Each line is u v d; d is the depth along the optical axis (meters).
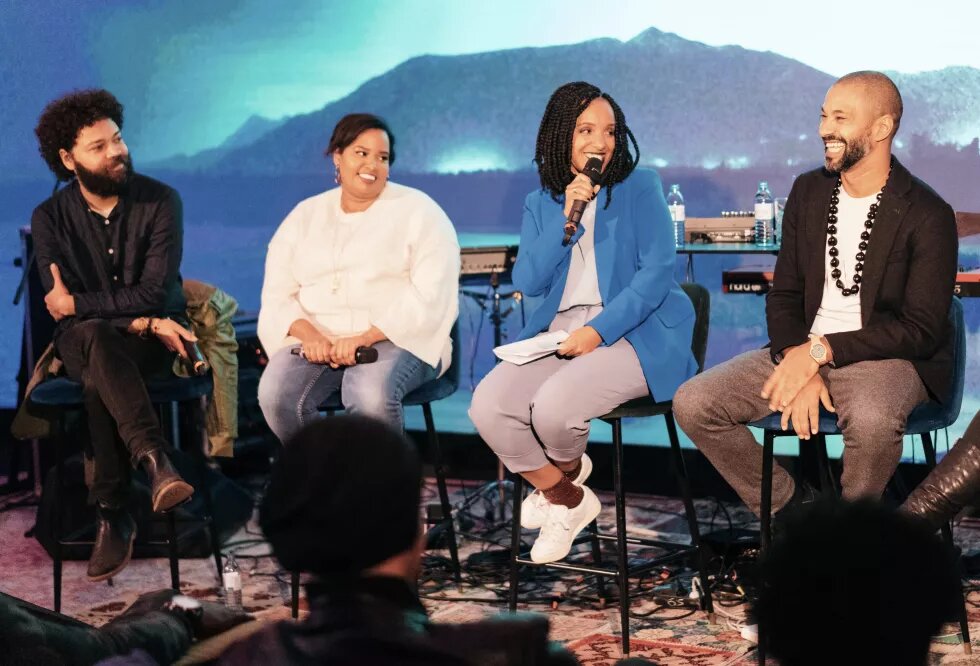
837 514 0.88
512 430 3.14
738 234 4.39
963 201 4.66
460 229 5.47
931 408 2.92
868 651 0.84
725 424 3.04
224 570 3.82
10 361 5.58
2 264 5.61
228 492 4.29
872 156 2.94
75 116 3.65
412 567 1.13
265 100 5.66
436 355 3.49
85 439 3.74
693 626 3.17
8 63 5.62
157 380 3.60
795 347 2.95
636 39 5.10
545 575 3.65
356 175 3.58
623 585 3.01
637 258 3.29
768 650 0.89
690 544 3.56
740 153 4.98
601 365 3.11
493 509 4.32
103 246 3.74
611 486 4.68
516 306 5.25
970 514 4.08
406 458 1.10
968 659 2.84
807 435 2.84
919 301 2.85
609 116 3.26
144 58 5.74
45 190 5.61
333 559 1.08
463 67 5.38
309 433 1.11
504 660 1.06
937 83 4.66
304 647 1.07
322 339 3.48
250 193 5.72
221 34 5.67
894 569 0.85
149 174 5.82
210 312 3.91
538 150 3.36
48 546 4.08
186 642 2.10
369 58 5.52
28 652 1.93
